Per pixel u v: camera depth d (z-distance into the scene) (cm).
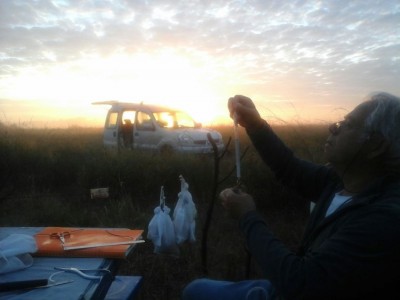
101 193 722
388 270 148
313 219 204
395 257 148
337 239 157
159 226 331
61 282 204
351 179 188
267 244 169
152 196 753
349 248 152
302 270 154
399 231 150
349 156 181
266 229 176
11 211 653
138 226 565
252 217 180
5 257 215
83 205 709
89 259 234
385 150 174
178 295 380
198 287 229
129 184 758
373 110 175
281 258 162
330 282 150
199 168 775
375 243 150
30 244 230
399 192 166
